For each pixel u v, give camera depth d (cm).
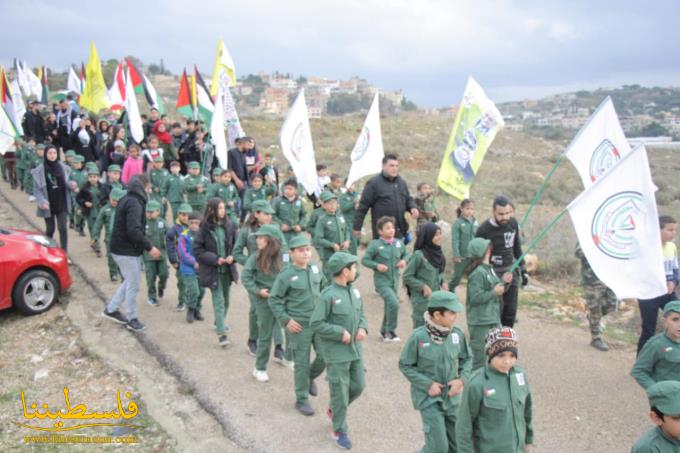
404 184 1004
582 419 660
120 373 764
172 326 930
